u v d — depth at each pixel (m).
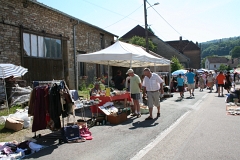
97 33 20.66
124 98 9.22
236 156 4.54
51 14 14.66
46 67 14.23
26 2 12.55
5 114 8.40
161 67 27.84
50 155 4.80
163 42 43.69
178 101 12.89
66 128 5.81
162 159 4.45
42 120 5.98
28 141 5.44
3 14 11.30
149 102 8.09
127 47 11.59
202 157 4.51
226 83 15.61
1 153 4.85
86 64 18.77
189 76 15.23
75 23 17.05
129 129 6.77
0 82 9.76
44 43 14.14
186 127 6.84
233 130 6.45
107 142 5.57
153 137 5.89
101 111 8.12
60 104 5.88
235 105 10.84
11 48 11.73
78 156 4.71
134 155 4.68
